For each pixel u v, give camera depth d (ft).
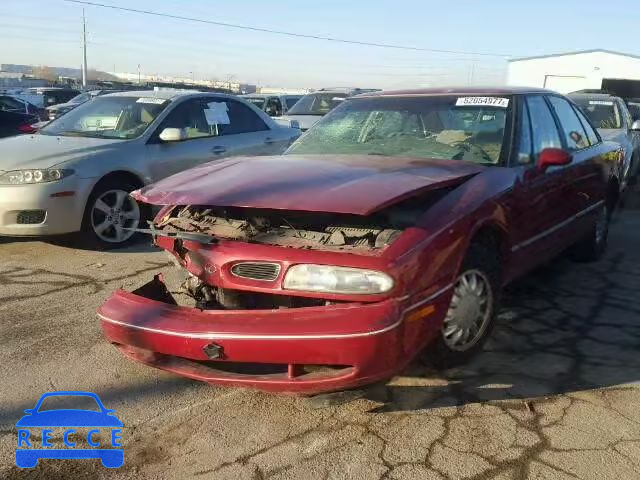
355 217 11.17
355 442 10.02
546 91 17.28
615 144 21.57
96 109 24.93
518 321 15.11
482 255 12.21
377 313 9.60
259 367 10.28
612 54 107.14
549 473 9.15
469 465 9.37
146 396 11.51
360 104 16.84
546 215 14.97
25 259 20.02
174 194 11.35
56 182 19.44
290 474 9.21
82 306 15.92
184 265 11.91
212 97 25.94
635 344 13.80
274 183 11.23
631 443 9.89
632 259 20.98
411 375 12.21
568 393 11.53
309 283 9.94
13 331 14.29
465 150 14.17
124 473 9.30
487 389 11.68
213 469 9.37
